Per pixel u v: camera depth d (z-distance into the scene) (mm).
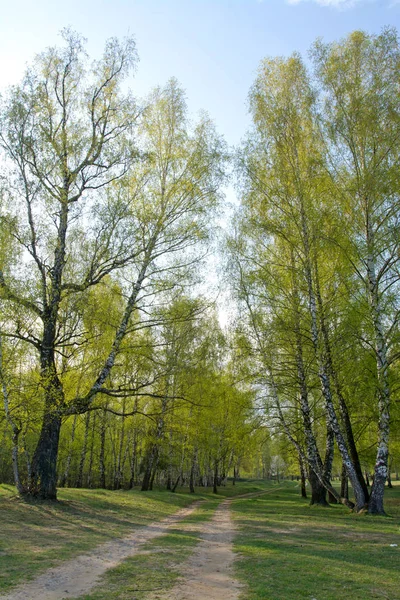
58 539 9750
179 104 17891
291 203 17219
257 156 17734
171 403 25625
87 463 39969
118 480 32031
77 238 16594
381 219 16203
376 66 16750
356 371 16656
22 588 6020
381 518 14750
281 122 17719
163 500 23438
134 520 14320
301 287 17094
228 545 10078
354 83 16922
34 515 12609
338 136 16797
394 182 15273
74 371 19922
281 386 18906
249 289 17516
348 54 17203
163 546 9852
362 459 22828
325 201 16609
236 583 6582
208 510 20453
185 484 51781
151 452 31219
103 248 15719
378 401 16703
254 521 14961
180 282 16406
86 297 16469
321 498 21172
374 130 16078
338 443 16469
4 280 14461
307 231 16594
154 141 17547
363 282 16219
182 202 16906
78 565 7520
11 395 14523
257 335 17938
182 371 19312
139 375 20250
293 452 24453
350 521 14305
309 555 8648
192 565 7883
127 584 6453
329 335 16922
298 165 17328
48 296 15922
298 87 17969
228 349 20203
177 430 27500
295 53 18250
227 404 22844
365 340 16094
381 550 9195
